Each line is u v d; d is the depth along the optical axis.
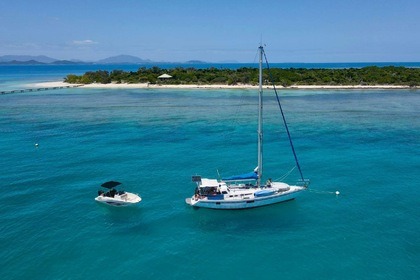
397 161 44.28
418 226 28.03
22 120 71.25
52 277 21.97
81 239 26.41
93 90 133.50
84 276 22.09
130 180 38.25
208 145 52.41
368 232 27.30
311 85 137.75
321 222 29.23
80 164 43.44
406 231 27.28
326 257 24.08
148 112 82.19
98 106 91.56
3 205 31.80
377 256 24.05
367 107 87.62
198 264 23.45
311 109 85.00
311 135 58.44
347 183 37.25
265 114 78.94
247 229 28.42
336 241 26.12
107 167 42.38
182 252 24.91
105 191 34.56
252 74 148.50
